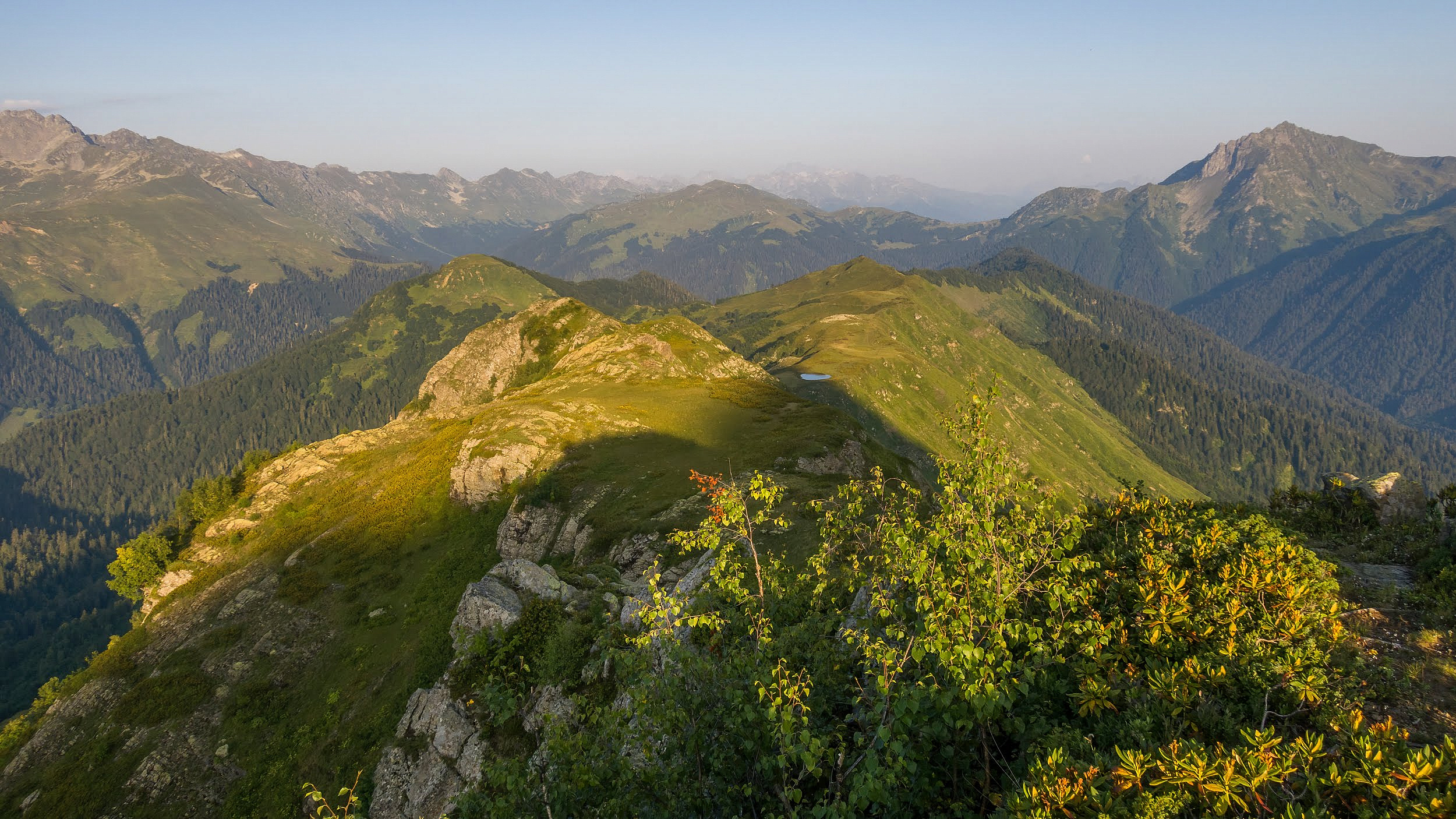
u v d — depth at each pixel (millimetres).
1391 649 11352
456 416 105625
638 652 13242
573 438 72000
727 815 10430
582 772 10320
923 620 10672
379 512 69438
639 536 48844
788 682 10578
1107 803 8031
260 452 106500
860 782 8961
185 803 39844
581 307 175375
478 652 28297
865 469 65875
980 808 9695
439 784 25812
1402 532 17453
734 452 67188
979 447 11562
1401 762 7660
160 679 49000
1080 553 16875
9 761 48250
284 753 40750
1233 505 20000
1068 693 10961
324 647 50781
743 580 15969
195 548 80750
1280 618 11609
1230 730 9508
